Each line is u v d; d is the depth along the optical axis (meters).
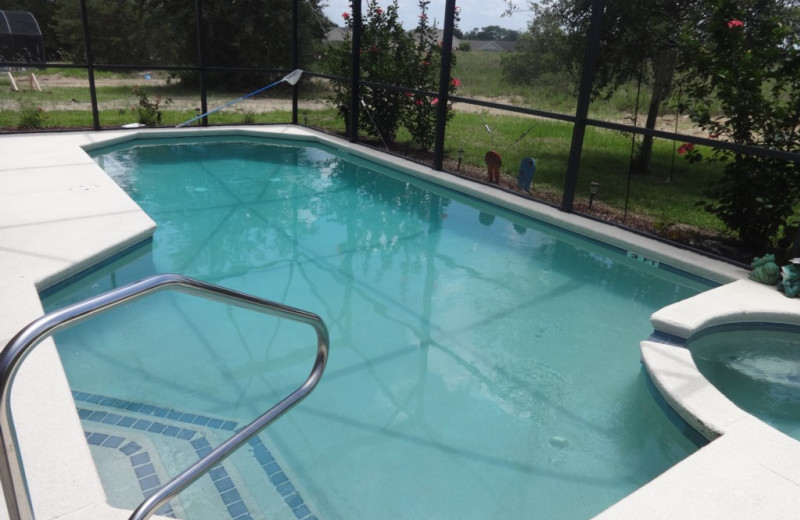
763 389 3.36
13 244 4.32
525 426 2.98
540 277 4.87
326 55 9.83
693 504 2.17
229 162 8.27
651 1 6.53
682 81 5.67
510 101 8.56
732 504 2.18
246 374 3.29
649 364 3.16
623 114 8.56
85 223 4.83
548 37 7.79
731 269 4.64
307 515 2.33
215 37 19.41
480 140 9.70
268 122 10.84
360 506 2.41
